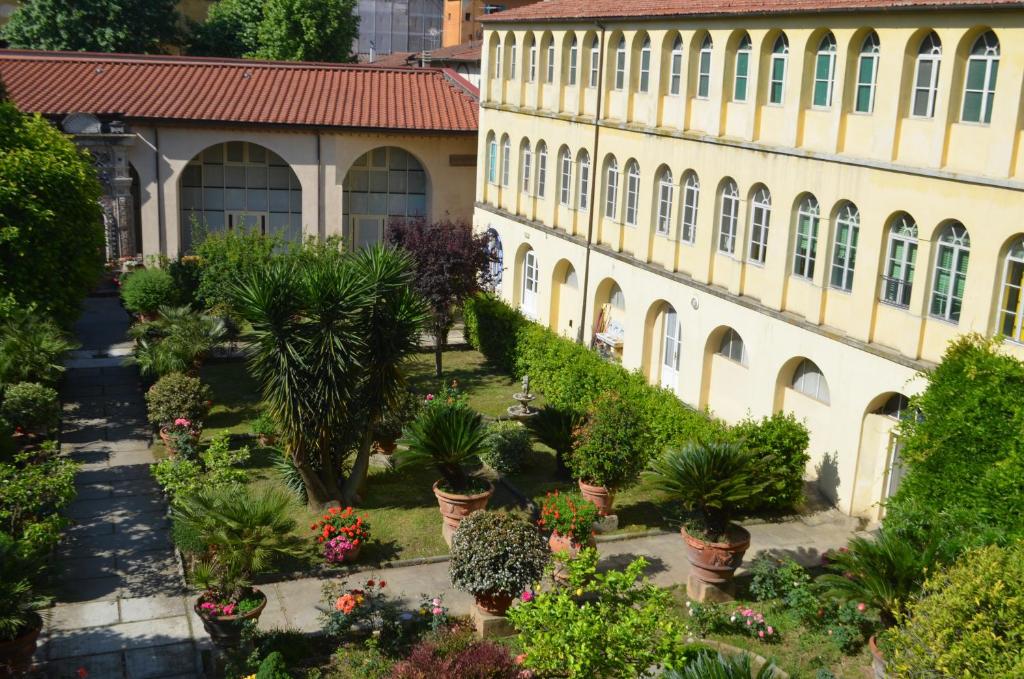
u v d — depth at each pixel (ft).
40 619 51.96
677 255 93.81
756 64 81.25
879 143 69.97
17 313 84.99
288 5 180.75
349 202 146.51
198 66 145.69
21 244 86.53
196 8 215.92
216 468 72.59
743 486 57.57
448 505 67.87
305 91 144.15
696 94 90.63
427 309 74.79
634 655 43.09
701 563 59.47
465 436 67.26
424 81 152.56
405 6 262.06
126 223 133.49
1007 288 62.08
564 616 43.86
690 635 54.95
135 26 177.27
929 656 41.22
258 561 55.47
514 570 54.29
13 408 78.79
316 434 69.56
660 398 81.87
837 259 75.10
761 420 79.25
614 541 69.36
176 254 136.36
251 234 115.24
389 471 80.69
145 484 77.87
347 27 188.24
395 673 46.34
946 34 64.18
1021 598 40.09
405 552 67.26
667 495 60.23
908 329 68.33
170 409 82.69
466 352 119.55
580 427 72.49
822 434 77.00
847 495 73.82
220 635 54.34
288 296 66.33
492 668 45.16
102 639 56.54
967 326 63.93
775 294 80.48
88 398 95.96
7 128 89.51
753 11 79.25
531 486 78.28
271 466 80.94
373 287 68.44
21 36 172.35
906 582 49.06
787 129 78.54
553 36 113.29
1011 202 60.44
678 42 92.84
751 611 55.62
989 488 53.06
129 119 130.41
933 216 65.82
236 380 102.94
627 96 100.01
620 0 105.50
